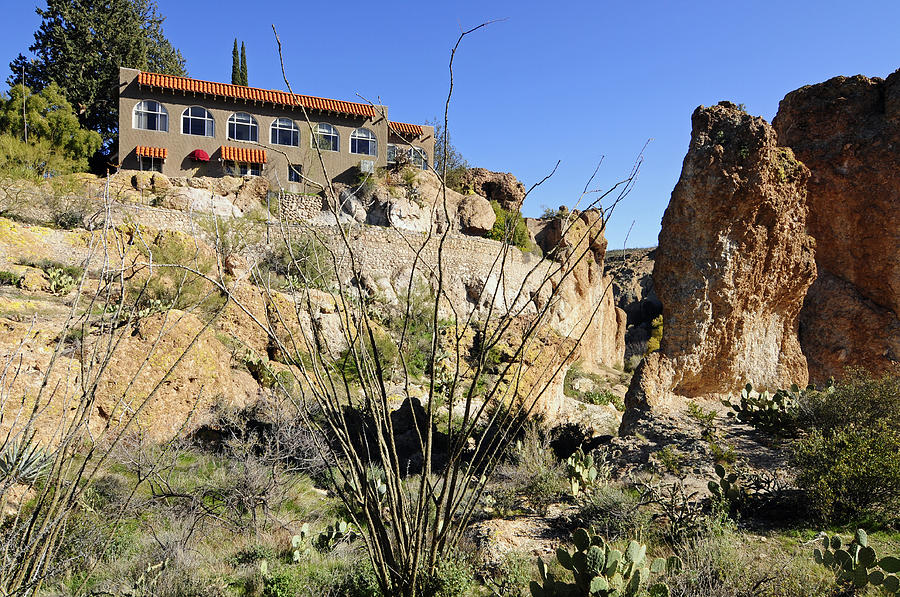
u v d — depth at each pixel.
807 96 20.00
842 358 18.75
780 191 14.27
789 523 7.68
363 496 3.71
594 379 38.47
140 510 7.35
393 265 33.25
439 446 13.70
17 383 9.35
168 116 38.44
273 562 7.10
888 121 18.59
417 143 41.53
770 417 11.21
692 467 10.11
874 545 6.74
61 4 44.19
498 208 46.00
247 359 15.62
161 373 11.86
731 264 13.96
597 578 4.47
